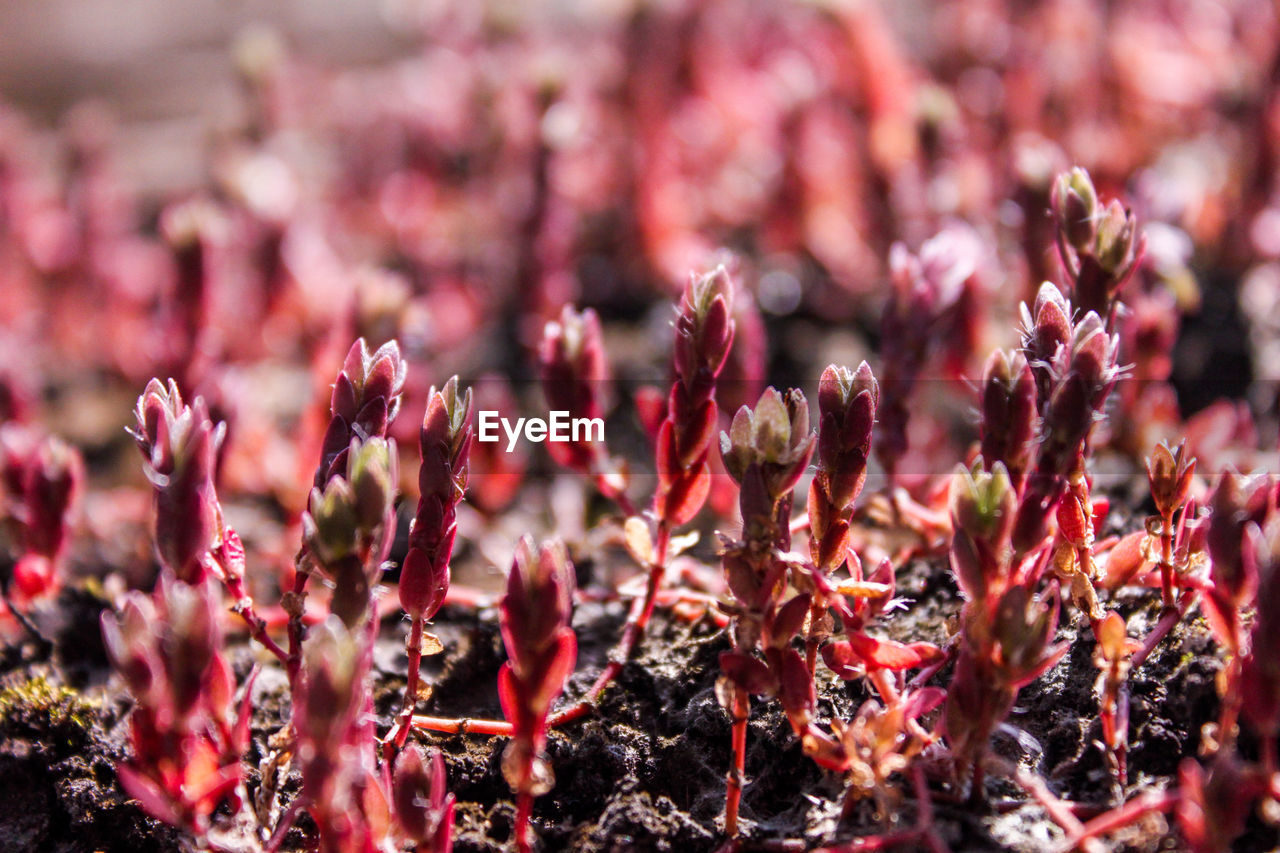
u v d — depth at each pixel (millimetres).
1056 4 345
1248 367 297
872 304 351
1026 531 208
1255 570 206
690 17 347
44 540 244
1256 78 313
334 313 314
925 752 216
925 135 296
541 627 201
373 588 209
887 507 249
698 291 218
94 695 243
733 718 215
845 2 312
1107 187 298
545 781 208
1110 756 218
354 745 206
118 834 229
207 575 209
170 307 266
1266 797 209
